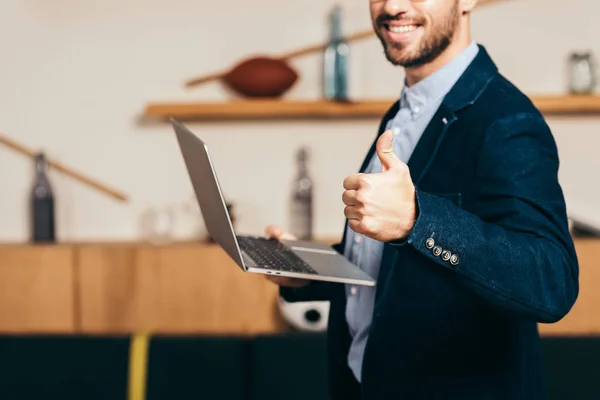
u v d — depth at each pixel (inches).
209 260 97.7
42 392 95.1
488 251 34.4
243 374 93.7
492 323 42.6
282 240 55.1
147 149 109.0
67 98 109.1
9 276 99.6
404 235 34.7
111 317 98.7
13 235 110.2
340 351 52.1
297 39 107.1
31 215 105.7
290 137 107.5
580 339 91.6
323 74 105.4
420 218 33.9
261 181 108.0
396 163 34.2
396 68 105.8
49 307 99.3
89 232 109.7
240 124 107.9
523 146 40.2
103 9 108.4
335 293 53.4
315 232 107.9
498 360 42.8
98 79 108.9
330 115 106.4
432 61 47.4
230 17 107.6
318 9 106.7
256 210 107.9
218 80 108.0
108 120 109.0
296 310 94.3
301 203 104.3
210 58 108.1
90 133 109.3
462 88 44.6
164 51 108.3
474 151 42.2
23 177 109.8
